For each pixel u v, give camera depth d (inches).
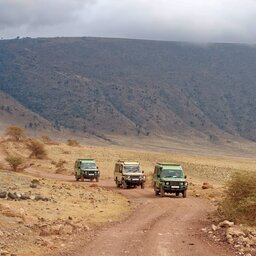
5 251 559.2
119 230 773.3
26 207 922.1
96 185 1740.9
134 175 1717.5
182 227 822.5
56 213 907.4
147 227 813.2
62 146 3969.0
